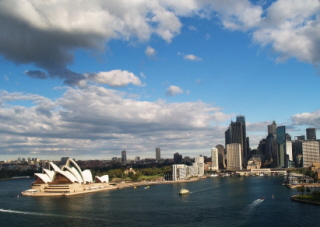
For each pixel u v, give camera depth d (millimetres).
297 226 194875
